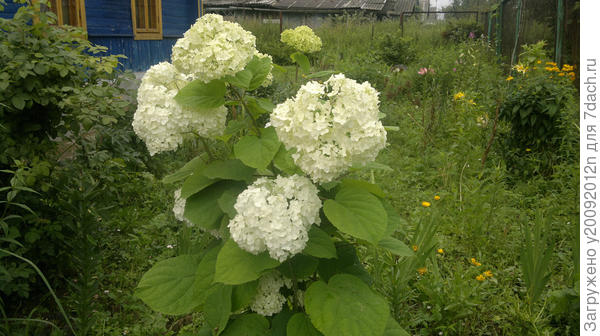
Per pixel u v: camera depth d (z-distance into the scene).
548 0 9.05
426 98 8.91
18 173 2.88
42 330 3.03
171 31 11.59
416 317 3.08
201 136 2.17
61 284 3.45
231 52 2.01
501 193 4.72
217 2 26.56
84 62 3.70
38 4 3.39
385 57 16.30
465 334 3.03
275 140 1.87
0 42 3.30
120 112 3.63
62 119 3.57
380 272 3.02
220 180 2.09
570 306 3.00
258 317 1.95
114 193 4.30
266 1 26.16
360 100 1.73
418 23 22.67
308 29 5.67
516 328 3.00
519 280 3.57
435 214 4.04
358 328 1.61
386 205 1.95
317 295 1.70
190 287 2.02
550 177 5.47
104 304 3.35
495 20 14.90
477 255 3.90
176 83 2.23
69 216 3.08
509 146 5.97
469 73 10.21
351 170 2.01
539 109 5.61
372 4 27.03
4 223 2.75
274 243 1.64
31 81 3.20
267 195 1.77
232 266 1.70
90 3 9.50
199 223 2.01
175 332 3.15
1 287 2.85
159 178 5.45
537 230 3.19
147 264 3.80
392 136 7.12
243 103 2.17
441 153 5.61
